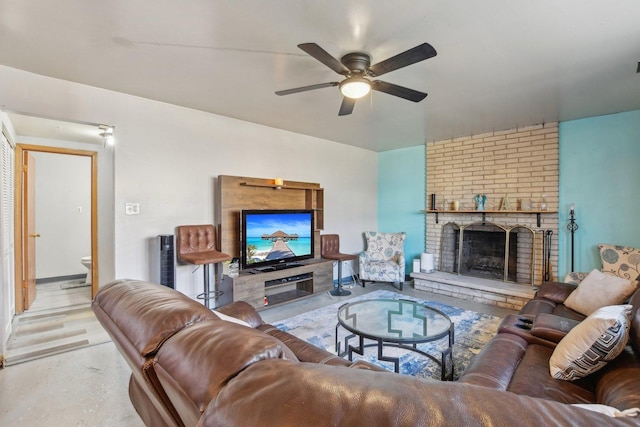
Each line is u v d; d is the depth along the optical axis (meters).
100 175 4.20
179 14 1.85
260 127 4.23
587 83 2.82
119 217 3.13
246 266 3.77
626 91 3.01
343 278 5.48
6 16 1.86
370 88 2.30
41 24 1.95
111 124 3.05
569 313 2.58
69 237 5.37
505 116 3.82
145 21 1.92
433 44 2.16
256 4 1.76
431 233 5.30
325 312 3.74
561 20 1.88
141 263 3.27
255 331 0.83
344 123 4.13
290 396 0.54
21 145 3.74
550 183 4.13
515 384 1.52
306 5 1.76
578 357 1.49
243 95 3.15
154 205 3.34
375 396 0.52
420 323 2.45
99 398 2.06
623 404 1.13
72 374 2.34
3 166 2.76
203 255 3.35
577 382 1.55
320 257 4.80
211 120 3.75
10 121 3.23
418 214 5.51
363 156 5.81
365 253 5.11
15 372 2.37
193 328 0.85
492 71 2.58
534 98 3.21
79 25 1.96
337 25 1.96
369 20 1.90
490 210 4.52
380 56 2.31
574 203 3.99
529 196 4.29
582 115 3.78
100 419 1.85
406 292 4.71
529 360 1.76
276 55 2.34
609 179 3.76
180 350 0.78
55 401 2.02
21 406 1.97
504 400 0.50
